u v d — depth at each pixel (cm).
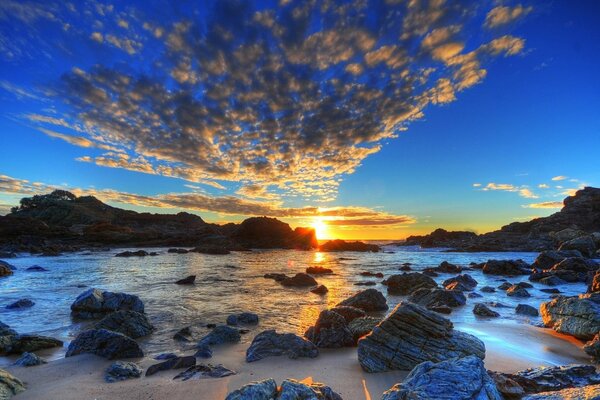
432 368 694
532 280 3177
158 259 5256
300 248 8994
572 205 9238
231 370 952
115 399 756
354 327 1323
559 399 584
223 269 4000
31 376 927
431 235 11006
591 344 1107
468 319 1623
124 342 1123
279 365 994
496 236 9000
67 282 2838
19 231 7506
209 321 1633
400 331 1012
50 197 12850
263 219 9700
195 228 11138
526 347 1173
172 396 769
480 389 624
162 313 1788
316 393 639
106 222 9888
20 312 1778
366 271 3934
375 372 926
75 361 1050
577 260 3438
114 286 2662
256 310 1870
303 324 1574
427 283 2597
